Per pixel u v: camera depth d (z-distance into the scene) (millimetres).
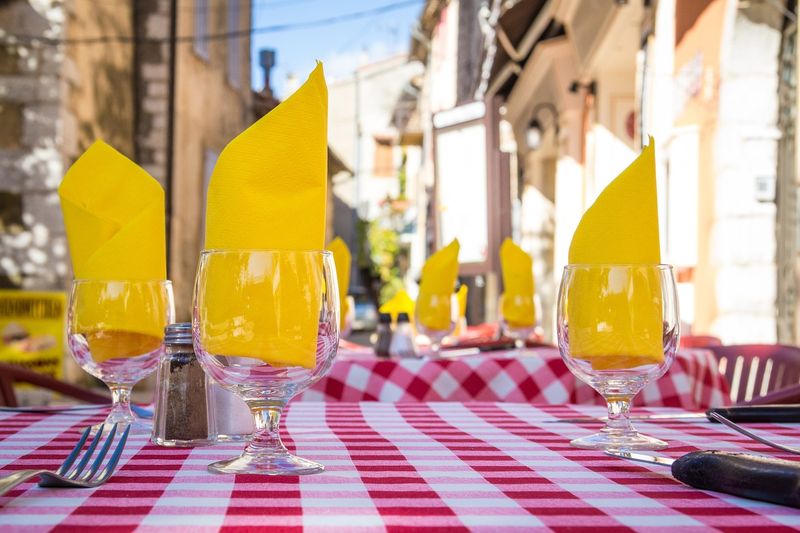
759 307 4699
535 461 977
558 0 7734
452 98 16453
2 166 8508
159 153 10992
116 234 1285
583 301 1111
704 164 5086
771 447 1088
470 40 13812
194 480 852
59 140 8547
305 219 939
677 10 5547
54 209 8523
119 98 10391
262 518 694
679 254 5500
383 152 36750
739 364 2734
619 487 831
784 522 693
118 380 1292
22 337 8266
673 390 2375
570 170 9211
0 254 8484
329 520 689
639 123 6785
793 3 4559
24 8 8516
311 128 955
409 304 3449
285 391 930
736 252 4707
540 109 10062
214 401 1120
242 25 15484
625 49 7539
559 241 9469
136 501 754
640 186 1146
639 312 1096
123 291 1269
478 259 6148
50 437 1188
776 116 4684
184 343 1113
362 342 10945
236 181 927
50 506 734
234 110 14891
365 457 1003
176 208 11227
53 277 8484
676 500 772
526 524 684
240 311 891
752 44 4656
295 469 885
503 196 6074
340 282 2898
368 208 34812
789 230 4676
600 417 1417
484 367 2305
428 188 18109
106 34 9898
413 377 2275
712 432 1248
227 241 921
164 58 11008
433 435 1204
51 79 8539
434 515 710
